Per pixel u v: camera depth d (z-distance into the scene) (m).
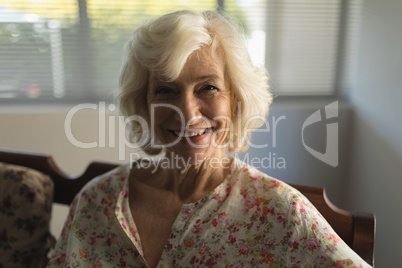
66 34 2.13
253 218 0.93
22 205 1.25
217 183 1.00
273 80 2.19
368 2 2.01
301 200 0.92
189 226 0.94
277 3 2.11
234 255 0.91
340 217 1.05
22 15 2.10
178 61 0.86
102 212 1.05
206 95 0.92
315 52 2.17
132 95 1.01
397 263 1.80
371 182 2.00
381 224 1.93
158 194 1.02
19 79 2.18
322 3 2.11
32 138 2.15
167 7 2.11
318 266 0.84
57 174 1.33
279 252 0.89
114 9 2.11
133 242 0.97
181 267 0.93
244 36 0.99
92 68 2.18
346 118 2.17
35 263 1.28
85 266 1.02
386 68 1.85
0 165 1.29
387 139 1.86
